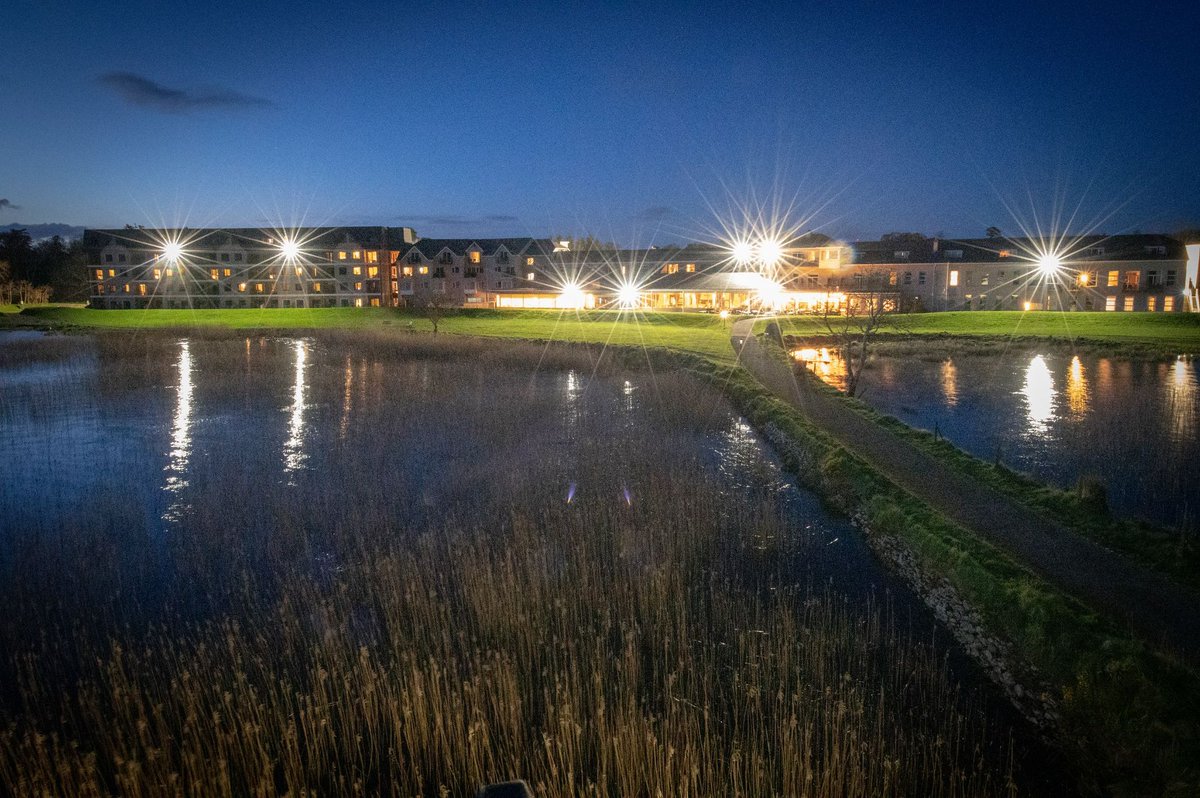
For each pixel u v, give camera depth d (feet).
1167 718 25.08
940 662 34.37
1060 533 42.55
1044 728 28.89
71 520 53.26
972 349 160.76
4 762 25.73
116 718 28.71
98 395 105.09
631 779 25.84
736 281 276.41
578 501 54.65
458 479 61.52
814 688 32.17
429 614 36.63
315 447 74.02
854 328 193.77
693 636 36.50
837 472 57.77
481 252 319.06
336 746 28.86
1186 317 200.75
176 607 40.29
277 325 234.17
